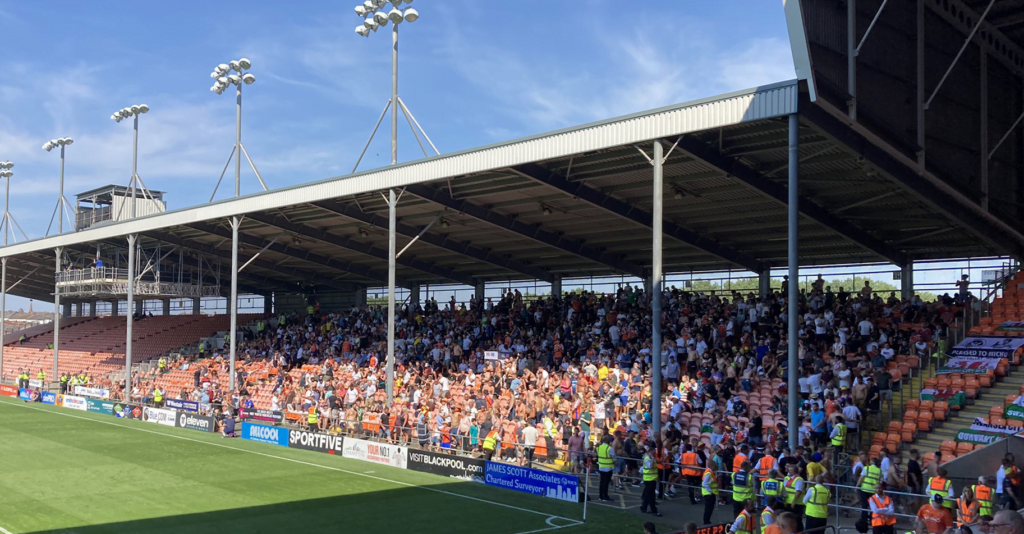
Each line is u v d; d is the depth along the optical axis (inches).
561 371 1364.4
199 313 2893.7
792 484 669.9
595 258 1643.7
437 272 2052.2
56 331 2133.4
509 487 951.6
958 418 906.7
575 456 982.4
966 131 978.7
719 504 859.4
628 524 775.1
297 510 828.0
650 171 1085.1
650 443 853.8
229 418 1387.8
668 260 1685.5
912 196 1050.7
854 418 880.9
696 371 1200.2
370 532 744.3
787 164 1002.7
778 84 808.9
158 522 766.5
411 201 1384.1
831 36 797.9
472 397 1311.5
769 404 1041.5
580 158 1070.4
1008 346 985.5
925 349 1034.7
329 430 1338.6
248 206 1523.1
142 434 1387.8
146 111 2016.5
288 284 2568.9
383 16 1349.7
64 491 896.9
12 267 2559.1
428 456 1065.5
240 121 1686.8
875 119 836.0
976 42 1007.6
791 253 810.2
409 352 1750.7
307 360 1940.2
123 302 3161.9
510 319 1715.1
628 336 1387.8
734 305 1385.3
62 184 2213.3
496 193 1270.9
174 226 1733.5
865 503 724.7
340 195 1352.1
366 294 2469.2
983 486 623.5
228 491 917.2
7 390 2087.8
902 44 888.3
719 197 1165.7
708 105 865.5
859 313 1204.5
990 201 1011.9
